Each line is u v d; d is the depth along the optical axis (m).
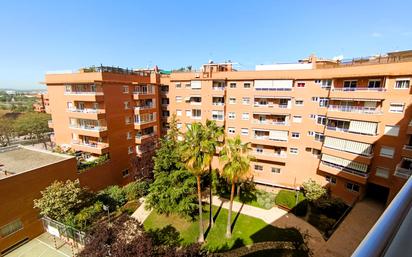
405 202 1.75
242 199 30.06
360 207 25.23
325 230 23.08
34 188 21.97
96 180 30.64
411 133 21.83
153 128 42.03
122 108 35.03
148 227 24.12
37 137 63.22
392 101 22.84
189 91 36.78
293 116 30.58
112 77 33.00
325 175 29.47
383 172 24.23
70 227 20.33
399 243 1.24
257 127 32.59
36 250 20.12
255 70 31.64
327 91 27.81
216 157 36.22
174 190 24.39
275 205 28.70
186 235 22.86
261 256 19.80
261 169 34.00
